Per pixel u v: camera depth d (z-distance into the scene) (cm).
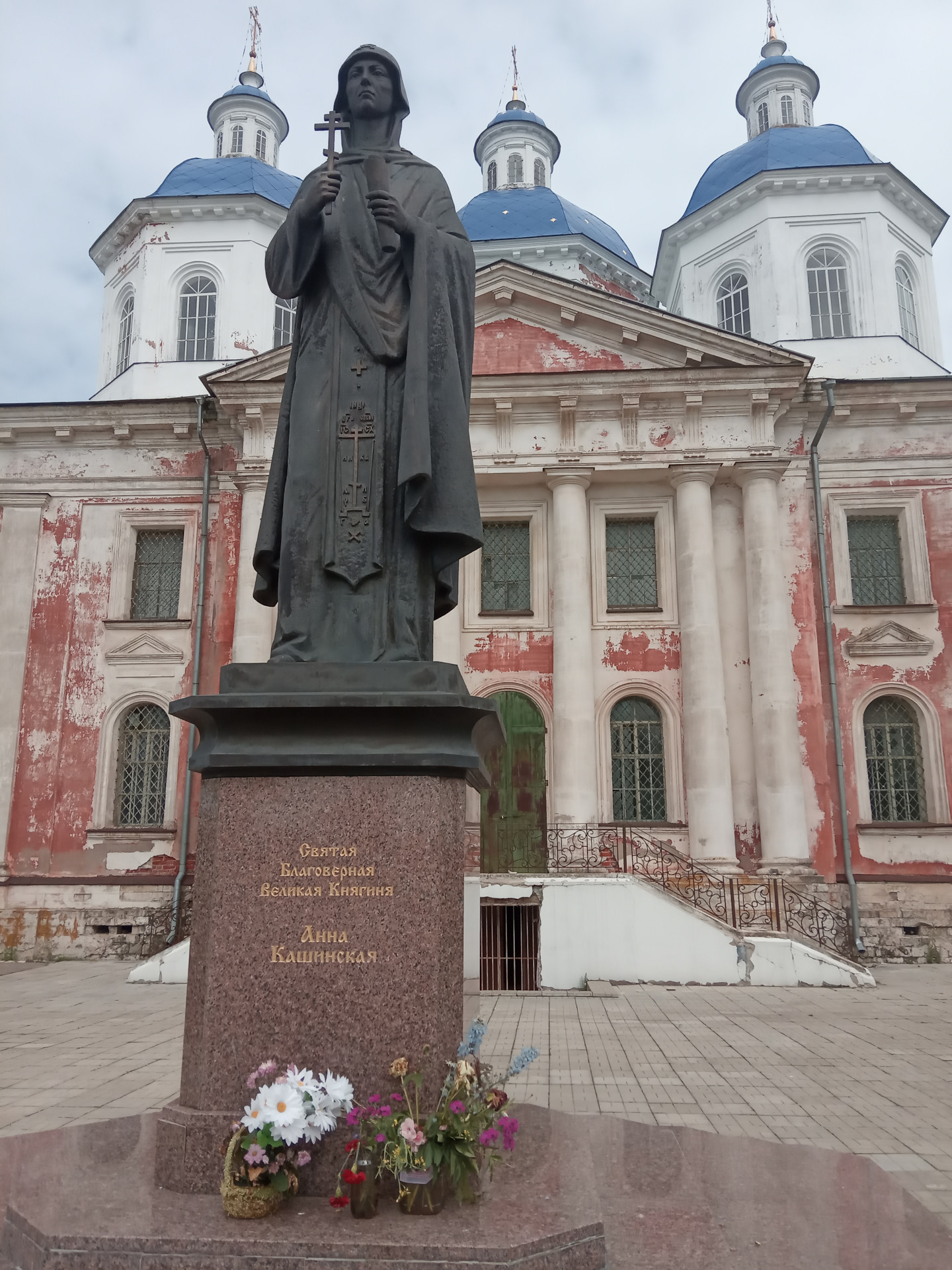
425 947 386
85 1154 422
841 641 1956
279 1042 381
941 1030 1095
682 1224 380
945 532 1986
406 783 400
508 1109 509
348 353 481
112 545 2098
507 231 2894
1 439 2133
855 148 2591
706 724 1836
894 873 1839
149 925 1881
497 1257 318
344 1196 345
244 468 2000
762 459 1936
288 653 446
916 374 2420
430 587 468
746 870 1834
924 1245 366
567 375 1953
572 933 1481
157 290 2567
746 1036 1055
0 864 1938
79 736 2016
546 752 1916
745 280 2598
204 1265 323
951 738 1900
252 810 401
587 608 1923
